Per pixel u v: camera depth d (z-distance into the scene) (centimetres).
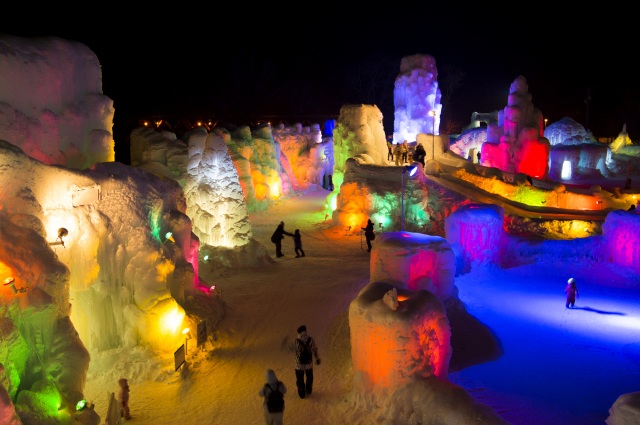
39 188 899
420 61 3375
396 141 3431
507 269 1778
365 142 2655
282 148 3341
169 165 1631
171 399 938
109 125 1214
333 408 911
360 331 907
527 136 3472
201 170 1661
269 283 1543
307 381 950
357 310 914
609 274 1725
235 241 1698
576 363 1088
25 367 789
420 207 2273
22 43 1031
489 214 1786
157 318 1059
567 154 4184
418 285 1248
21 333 789
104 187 1031
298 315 1307
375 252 1268
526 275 1733
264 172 2822
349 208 2306
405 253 1234
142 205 1095
